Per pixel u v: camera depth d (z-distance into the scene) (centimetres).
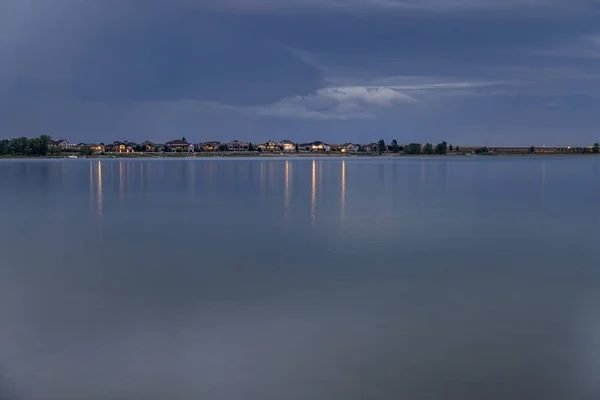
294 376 1030
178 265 1888
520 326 1263
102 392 984
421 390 977
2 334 1233
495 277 1705
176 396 970
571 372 1037
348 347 1149
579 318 1316
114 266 1880
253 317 1327
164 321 1308
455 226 2789
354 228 2728
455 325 1269
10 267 1872
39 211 3497
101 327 1273
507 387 985
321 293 1528
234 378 1026
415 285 1608
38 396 970
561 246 2234
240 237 2469
